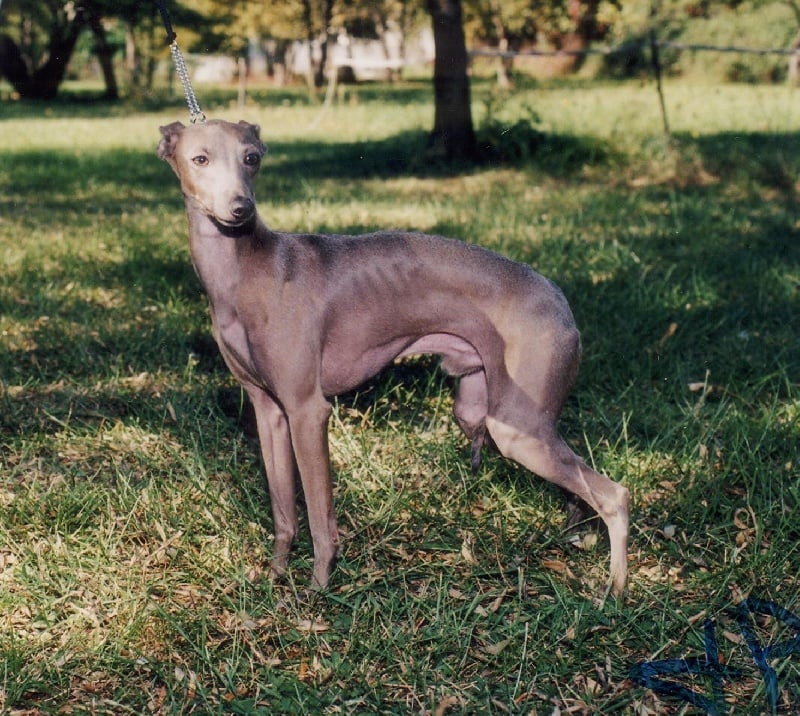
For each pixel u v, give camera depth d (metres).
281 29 28.75
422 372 5.60
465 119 14.42
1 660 3.29
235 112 23.81
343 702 3.09
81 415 5.20
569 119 16.41
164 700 3.14
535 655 3.31
